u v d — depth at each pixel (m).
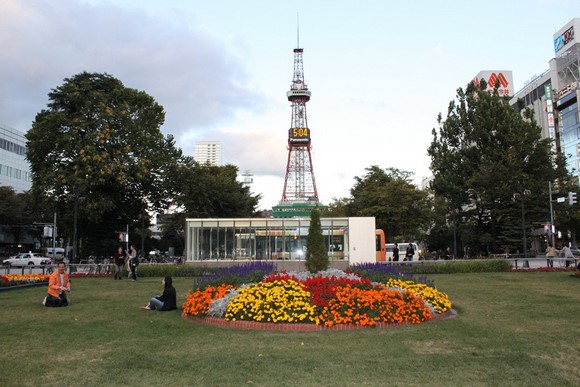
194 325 11.88
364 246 33.00
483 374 7.50
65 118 39.41
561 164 48.75
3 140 81.44
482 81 54.00
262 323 11.42
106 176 38.78
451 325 11.56
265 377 7.34
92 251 45.38
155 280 27.08
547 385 6.99
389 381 7.14
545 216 48.84
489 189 46.72
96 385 7.06
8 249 84.50
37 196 39.59
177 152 48.50
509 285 21.17
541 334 10.48
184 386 6.97
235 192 56.59
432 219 56.97
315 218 17.22
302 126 109.31
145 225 52.69
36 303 16.45
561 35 75.19
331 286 12.36
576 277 24.53
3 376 7.52
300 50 113.31
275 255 33.62
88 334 10.83
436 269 30.09
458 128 51.97
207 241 33.97
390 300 11.98
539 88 80.62
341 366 7.91
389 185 54.09
